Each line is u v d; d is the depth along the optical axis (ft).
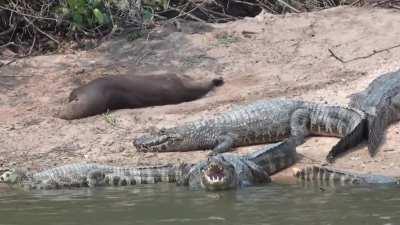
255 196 70.38
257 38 124.98
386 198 67.26
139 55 121.08
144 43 124.26
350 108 91.40
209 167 74.28
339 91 104.58
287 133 93.40
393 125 93.25
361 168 81.46
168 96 107.45
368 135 87.25
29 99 108.17
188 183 78.18
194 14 141.38
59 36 130.52
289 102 95.20
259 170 78.13
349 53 117.39
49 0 130.31
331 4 146.82
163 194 73.56
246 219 60.75
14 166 87.20
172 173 81.61
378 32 123.54
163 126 97.66
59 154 90.89
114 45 124.67
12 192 77.25
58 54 124.16
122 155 89.81
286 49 120.78
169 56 120.37
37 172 82.53
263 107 94.02
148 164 86.48
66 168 81.05
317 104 94.84
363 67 112.27
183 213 63.93
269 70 114.42
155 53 121.39
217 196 71.26
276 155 83.05
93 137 95.25
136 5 130.11
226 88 110.63
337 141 91.25
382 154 85.30
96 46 125.90
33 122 100.48
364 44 119.75
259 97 105.19
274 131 92.89
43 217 64.18
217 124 92.07
